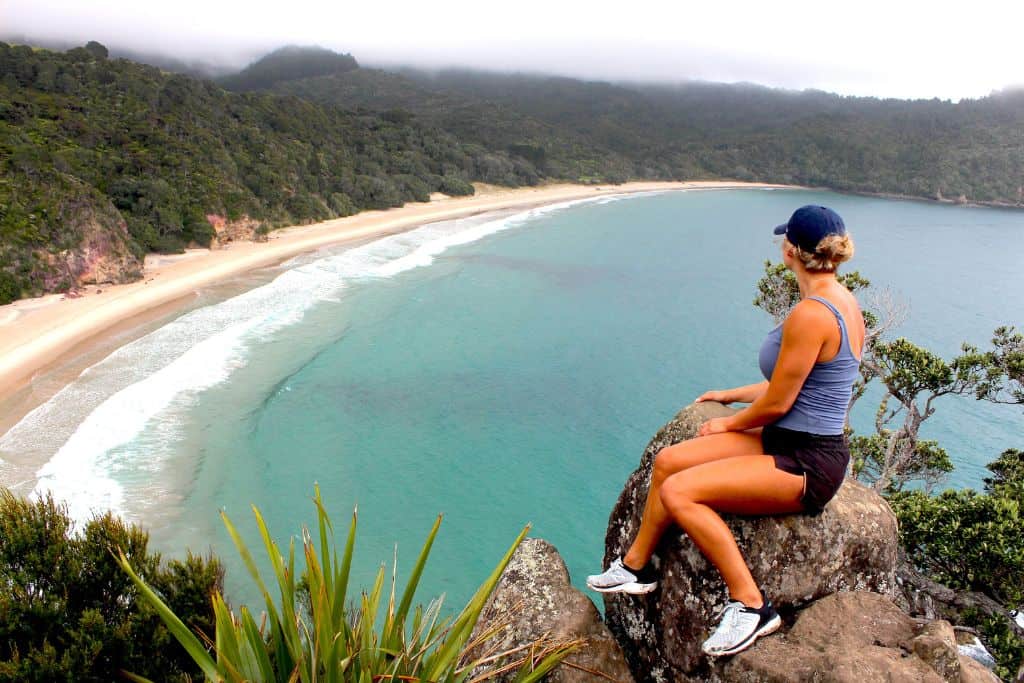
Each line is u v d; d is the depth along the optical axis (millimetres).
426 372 41469
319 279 59500
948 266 85875
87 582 7746
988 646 10336
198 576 8328
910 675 2994
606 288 66750
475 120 192000
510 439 33781
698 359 47375
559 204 133875
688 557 3719
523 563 4688
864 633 3365
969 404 40250
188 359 38438
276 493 27047
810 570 3633
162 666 7426
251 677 3461
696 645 3645
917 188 189125
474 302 58219
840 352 3107
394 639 3896
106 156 65625
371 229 85500
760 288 17812
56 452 27594
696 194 175875
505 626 4320
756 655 3342
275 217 78375
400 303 55281
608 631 4203
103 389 33625
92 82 79062
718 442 3525
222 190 70438
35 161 51000
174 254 61844
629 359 46688
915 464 17688
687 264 80688
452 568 23578
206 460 28547
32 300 45406
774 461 3314
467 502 27812
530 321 54062
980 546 10234
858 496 3967
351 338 45750
